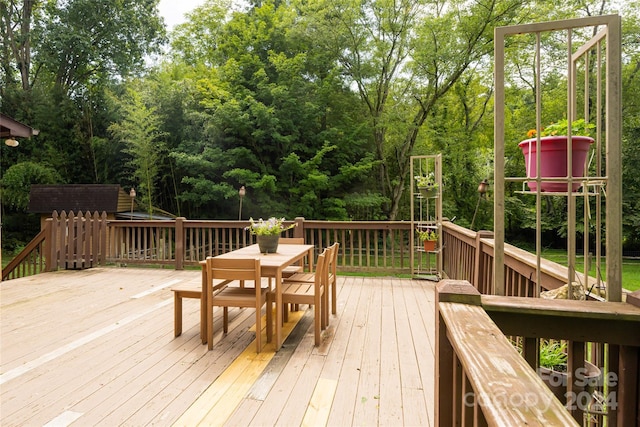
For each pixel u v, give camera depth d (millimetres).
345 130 12742
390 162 14328
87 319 3689
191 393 2260
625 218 11633
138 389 2307
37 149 14867
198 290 3168
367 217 13531
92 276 5824
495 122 1641
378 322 3646
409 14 12414
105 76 17156
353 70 12836
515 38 11438
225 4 16703
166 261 6453
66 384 2367
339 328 3469
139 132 13102
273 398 2207
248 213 13039
